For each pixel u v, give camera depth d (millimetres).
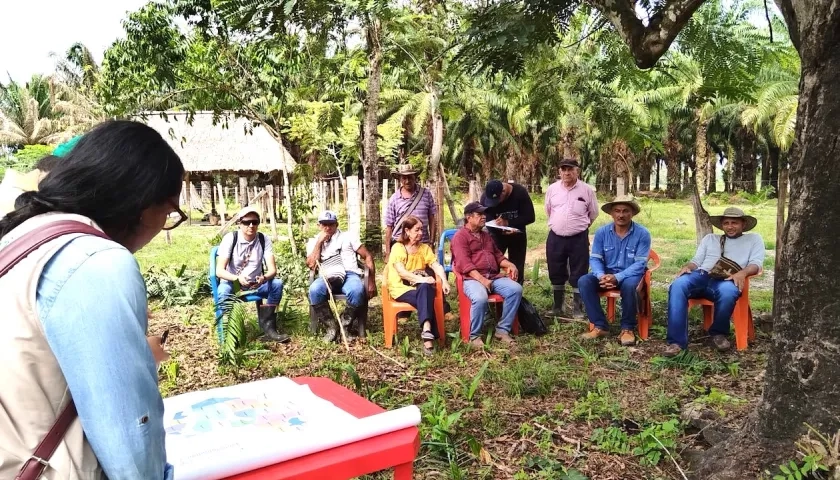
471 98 18375
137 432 1245
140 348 1280
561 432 4109
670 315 5836
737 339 5969
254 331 6789
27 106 33938
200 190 24828
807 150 3027
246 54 6531
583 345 6160
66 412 1281
